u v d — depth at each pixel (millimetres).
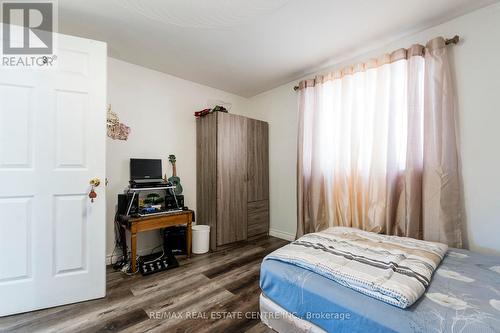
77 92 1818
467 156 1922
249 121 3457
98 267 1870
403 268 1264
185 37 2248
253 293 1963
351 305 1068
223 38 2266
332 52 2555
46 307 1719
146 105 2922
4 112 1614
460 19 1955
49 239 1730
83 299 1818
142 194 2850
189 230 2781
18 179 1643
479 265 1432
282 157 3555
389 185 2225
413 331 891
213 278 2236
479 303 1021
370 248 1594
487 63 1839
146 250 2850
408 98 2127
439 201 1929
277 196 3623
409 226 2074
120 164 2699
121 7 1810
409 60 2141
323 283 1232
